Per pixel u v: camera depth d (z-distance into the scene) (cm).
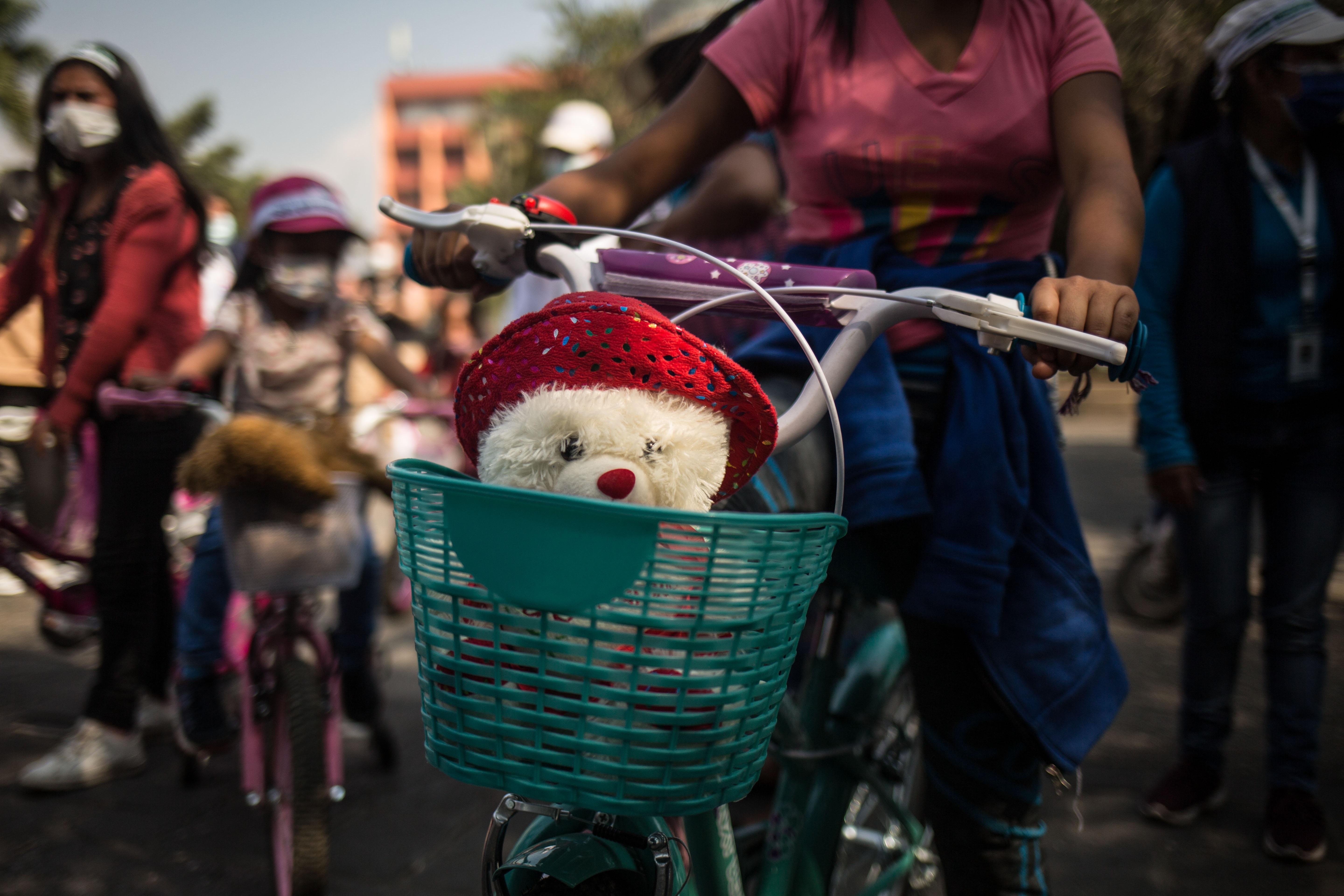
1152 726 398
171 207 338
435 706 116
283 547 264
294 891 256
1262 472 304
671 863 128
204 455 257
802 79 183
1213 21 287
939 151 174
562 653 109
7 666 467
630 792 110
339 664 301
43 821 319
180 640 308
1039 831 182
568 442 116
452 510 109
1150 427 305
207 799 337
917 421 175
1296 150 292
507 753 112
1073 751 168
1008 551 166
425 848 308
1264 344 294
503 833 132
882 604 222
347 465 275
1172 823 316
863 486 165
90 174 350
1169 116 310
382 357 345
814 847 190
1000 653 170
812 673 195
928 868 237
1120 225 153
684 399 121
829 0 180
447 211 167
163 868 292
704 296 151
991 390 169
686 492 119
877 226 181
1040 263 179
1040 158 174
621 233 150
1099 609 176
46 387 357
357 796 346
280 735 277
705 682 110
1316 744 299
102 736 346
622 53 1458
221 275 685
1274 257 288
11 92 973
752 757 117
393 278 952
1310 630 298
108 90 336
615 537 105
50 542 393
